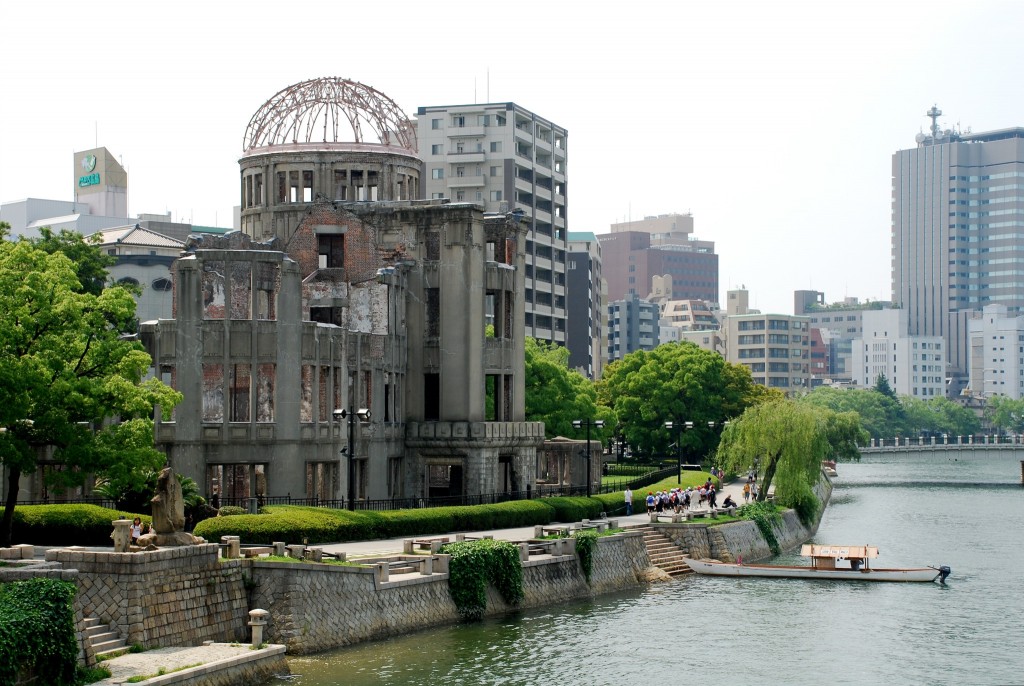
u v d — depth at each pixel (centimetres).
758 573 8669
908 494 17325
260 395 8250
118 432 6369
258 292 8950
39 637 4434
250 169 10631
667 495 10169
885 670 5984
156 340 8106
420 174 10931
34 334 6253
